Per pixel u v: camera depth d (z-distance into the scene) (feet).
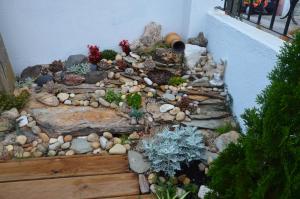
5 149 8.35
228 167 4.48
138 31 13.42
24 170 7.72
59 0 12.03
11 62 12.55
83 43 13.06
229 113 9.97
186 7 13.25
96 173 7.71
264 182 3.67
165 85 11.01
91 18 12.68
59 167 7.87
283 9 13.08
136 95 10.00
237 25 9.87
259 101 4.33
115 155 8.41
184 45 12.70
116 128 9.11
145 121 9.40
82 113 9.60
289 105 3.36
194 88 10.86
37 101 10.19
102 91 10.60
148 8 13.09
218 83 10.79
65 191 7.09
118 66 11.89
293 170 3.36
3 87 9.96
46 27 12.36
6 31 11.99
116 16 12.89
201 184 7.39
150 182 7.46
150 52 12.56
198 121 9.57
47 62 12.99
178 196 6.93
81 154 8.46
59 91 10.61
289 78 3.83
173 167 7.55
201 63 12.00
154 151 7.95
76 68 11.75
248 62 8.59
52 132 8.87
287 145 3.38
